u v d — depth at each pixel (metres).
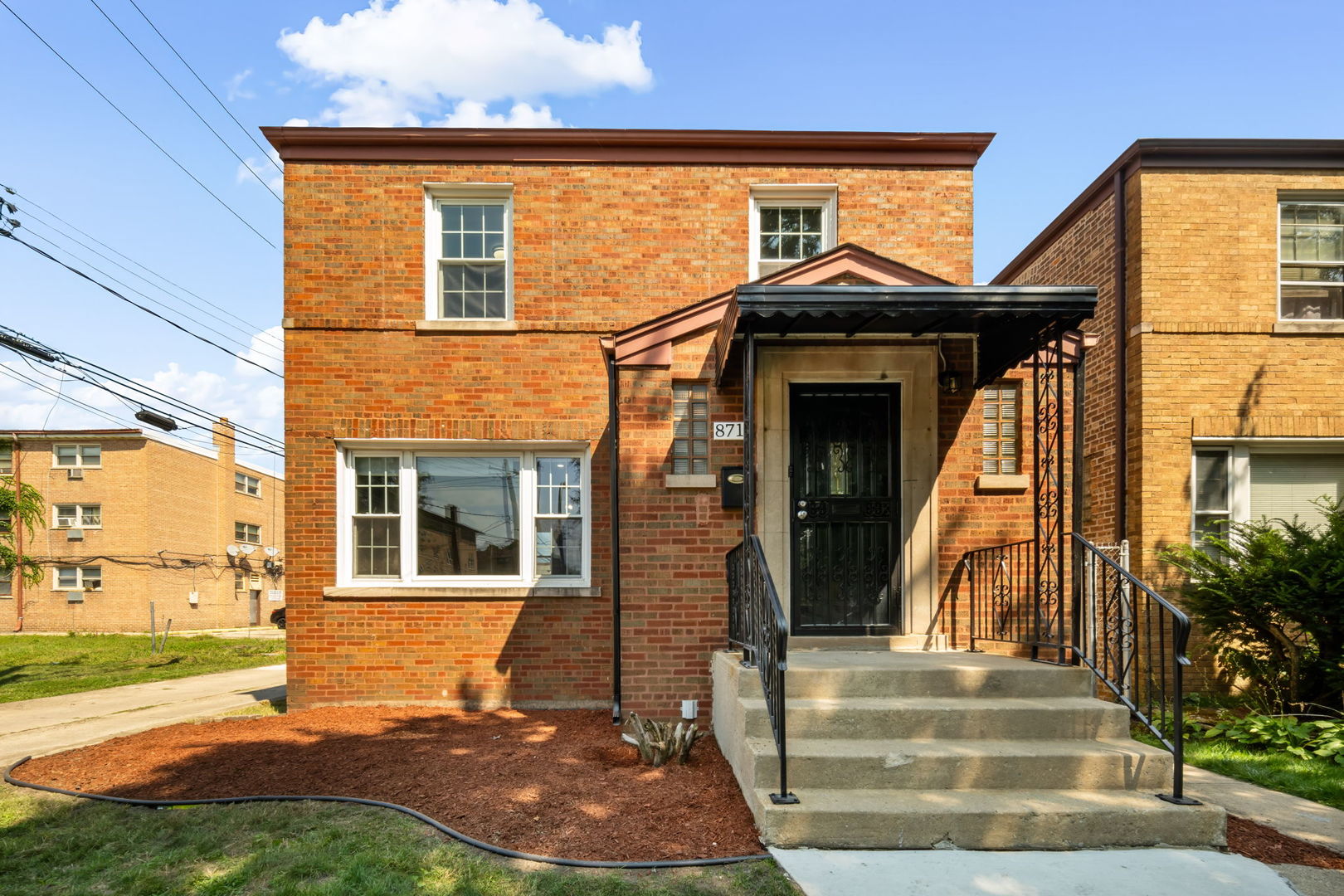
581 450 8.55
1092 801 4.33
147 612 27.06
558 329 8.44
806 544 7.03
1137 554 8.02
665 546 6.86
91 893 3.79
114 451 27.28
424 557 8.52
